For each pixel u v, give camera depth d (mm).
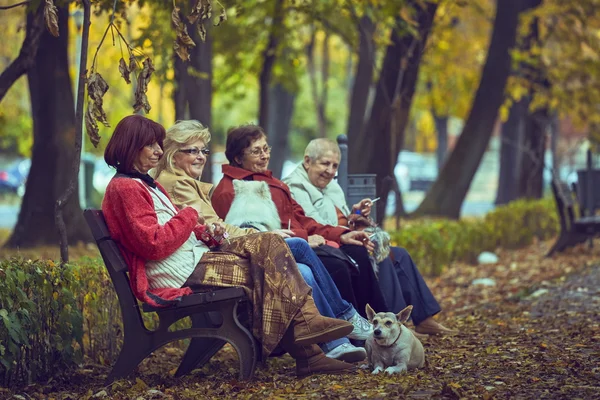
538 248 22094
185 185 8508
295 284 7609
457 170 25281
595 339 9539
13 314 7414
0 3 27906
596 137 30922
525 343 9531
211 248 8141
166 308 7523
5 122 26625
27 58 11477
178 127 8680
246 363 7711
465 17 31281
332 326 7523
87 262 9320
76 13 20328
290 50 28000
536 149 28859
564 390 6848
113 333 9195
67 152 18672
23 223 18641
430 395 6738
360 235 9234
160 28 16406
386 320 7961
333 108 67625
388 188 16109
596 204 20688
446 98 34719
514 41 25172
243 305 8367
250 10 22672
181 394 7309
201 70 16422
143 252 7477
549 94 28312
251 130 9445
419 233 17094
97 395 7297
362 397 6723
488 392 6738
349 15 20281
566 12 27266
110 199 7586
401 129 20219
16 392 7594
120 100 38500
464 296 15070
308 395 6898
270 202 9094
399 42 19906
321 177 10078
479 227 20234
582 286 14203
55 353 8234
